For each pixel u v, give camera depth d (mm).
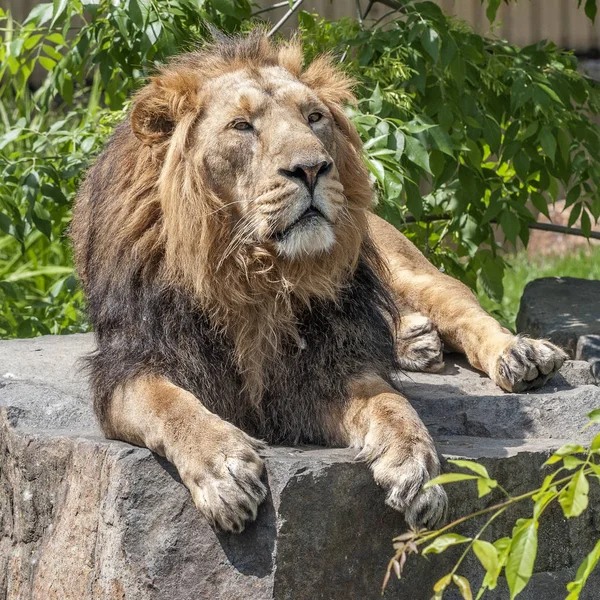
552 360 9648
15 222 13078
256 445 7473
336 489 7297
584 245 24516
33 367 10625
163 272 8250
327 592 7316
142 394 7746
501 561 5656
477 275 16781
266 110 8023
